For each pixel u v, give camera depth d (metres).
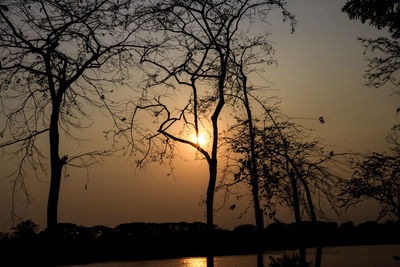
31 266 13.27
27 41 14.17
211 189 16.05
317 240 16.59
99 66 15.25
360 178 14.81
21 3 14.05
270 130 17.03
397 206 14.33
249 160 16.77
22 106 14.34
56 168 13.88
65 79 14.53
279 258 17.45
